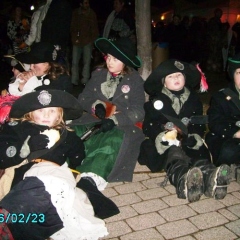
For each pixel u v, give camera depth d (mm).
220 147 3635
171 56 10094
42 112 2801
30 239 2463
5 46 11531
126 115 3674
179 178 3154
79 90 7906
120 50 3574
